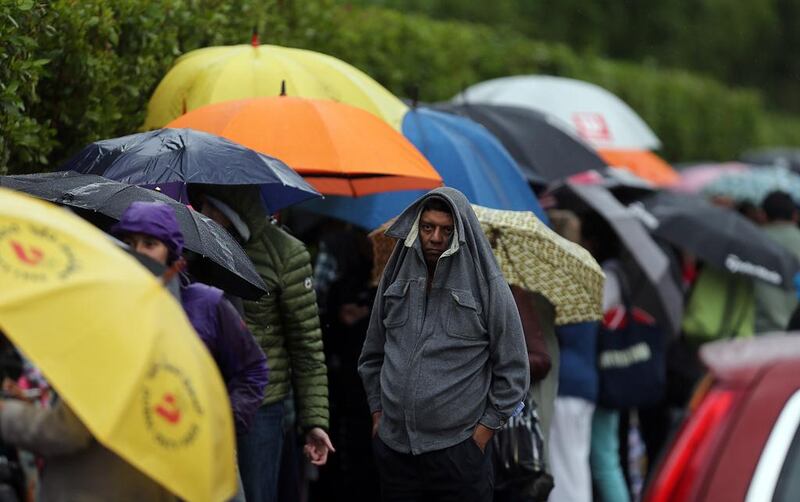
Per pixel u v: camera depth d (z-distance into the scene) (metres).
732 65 67.50
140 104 18.69
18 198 9.95
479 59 34.09
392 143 16.27
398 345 13.91
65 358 9.38
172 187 14.03
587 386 19.09
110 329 9.52
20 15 15.02
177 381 9.66
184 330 9.94
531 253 16.38
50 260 9.65
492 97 26.52
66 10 16.03
